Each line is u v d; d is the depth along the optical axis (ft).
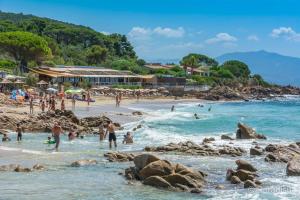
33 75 416.05
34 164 112.47
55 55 626.23
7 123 184.24
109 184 92.12
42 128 182.50
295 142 156.76
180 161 118.83
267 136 183.93
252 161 119.03
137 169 98.12
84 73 481.87
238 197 83.15
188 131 199.52
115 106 330.34
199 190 86.48
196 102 465.06
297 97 649.61
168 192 86.43
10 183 92.17
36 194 84.02
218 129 209.46
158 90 508.12
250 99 572.92
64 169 106.63
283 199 81.66
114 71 539.29
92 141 161.17
